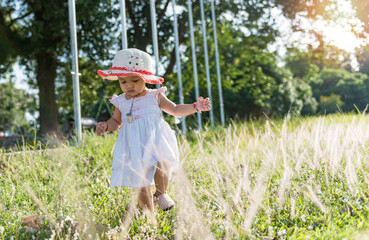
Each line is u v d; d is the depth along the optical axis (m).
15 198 3.52
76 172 4.43
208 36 21.39
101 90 21.95
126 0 18.08
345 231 2.35
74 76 7.55
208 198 3.08
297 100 34.00
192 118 14.20
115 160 3.07
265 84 27.66
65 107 21.98
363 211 2.82
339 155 3.46
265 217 2.69
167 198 2.93
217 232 2.41
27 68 19.08
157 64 10.38
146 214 2.73
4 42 15.74
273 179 3.51
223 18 20.89
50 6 15.15
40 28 15.10
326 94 38.34
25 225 2.72
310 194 2.86
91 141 7.01
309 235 2.34
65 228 2.47
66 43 15.91
